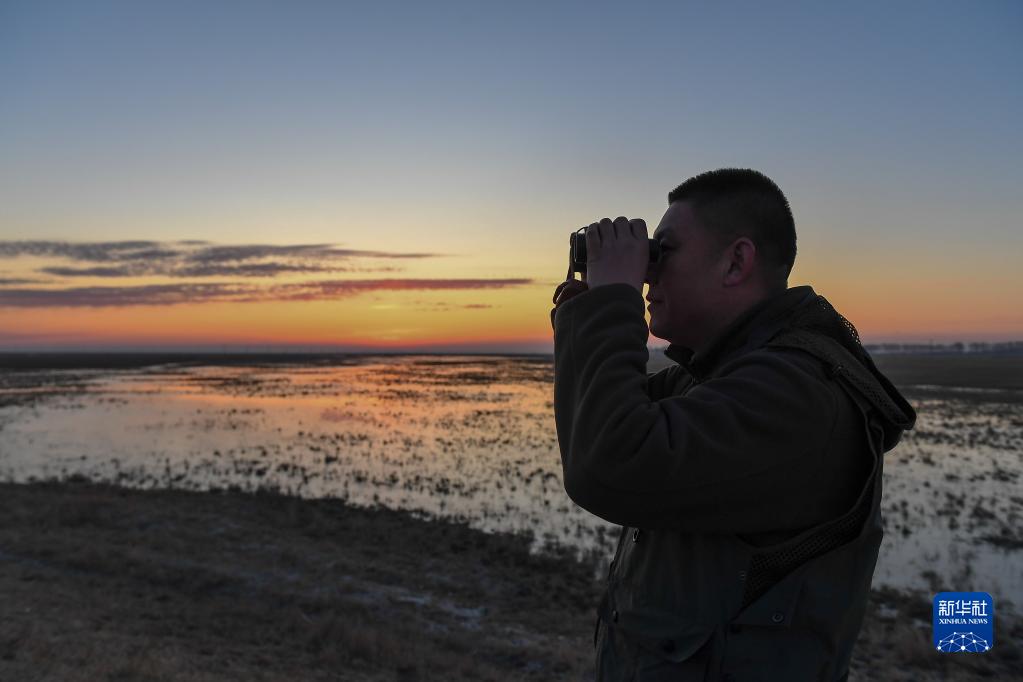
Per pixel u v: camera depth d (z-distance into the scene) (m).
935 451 33.31
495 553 14.63
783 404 1.15
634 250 1.40
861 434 1.22
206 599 10.85
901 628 10.21
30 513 16.16
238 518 16.98
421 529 16.42
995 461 30.17
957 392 81.44
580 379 1.27
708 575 1.23
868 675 8.58
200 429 40.47
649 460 1.13
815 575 1.18
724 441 1.14
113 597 10.45
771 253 1.41
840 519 1.16
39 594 10.03
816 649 1.18
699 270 1.42
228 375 118.06
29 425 41.91
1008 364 184.88
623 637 1.36
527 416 50.72
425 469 26.89
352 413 52.19
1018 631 10.24
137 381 97.19
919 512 19.77
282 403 61.44
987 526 18.08
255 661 8.20
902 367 160.88
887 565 14.54
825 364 1.23
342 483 23.50
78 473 24.89
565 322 1.35
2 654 6.80
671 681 1.22
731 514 1.17
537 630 10.56
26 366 158.75
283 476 24.78
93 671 6.62
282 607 10.66
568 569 13.63
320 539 15.42
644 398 1.22
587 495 1.22
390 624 10.16
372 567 13.22
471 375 123.62
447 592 12.13
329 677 7.95
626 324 1.30
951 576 13.73
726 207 1.41
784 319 1.38
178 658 7.70
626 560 1.44
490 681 8.31
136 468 26.33
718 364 1.42
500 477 25.23
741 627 1.18
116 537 14.39
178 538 14.62
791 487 1.16
